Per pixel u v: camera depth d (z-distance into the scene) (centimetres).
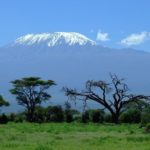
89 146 3241
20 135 4522
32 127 6397
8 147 3244
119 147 3180
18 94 10431
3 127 6400
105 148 3112
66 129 5869
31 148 3114
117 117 9550
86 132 5291
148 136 4228
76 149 3048
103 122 9394
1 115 9088
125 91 9619
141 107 9350
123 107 9588
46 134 4756
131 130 5562
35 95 10481
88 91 9888
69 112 9894
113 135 4656
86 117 9531
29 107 10381
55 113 9900
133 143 3472
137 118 9244
